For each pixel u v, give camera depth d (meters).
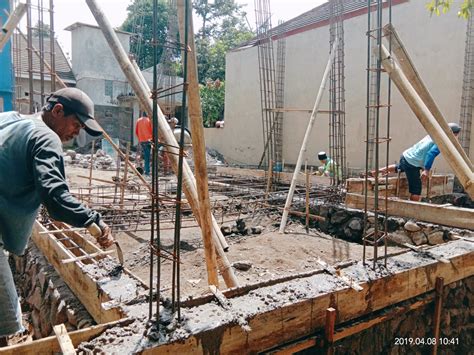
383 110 9.38
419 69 8.79
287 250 4.73
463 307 3.62
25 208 1.90
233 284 2.99
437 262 3.24
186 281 3.70
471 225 4.35
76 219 1.73
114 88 19.30
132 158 14.11
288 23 12.62
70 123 2.02
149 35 20.11
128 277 2.78
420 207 4.87
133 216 5.65
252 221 6.11
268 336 2.27
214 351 2.04
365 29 9.77
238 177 10.12
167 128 2.81
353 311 2.70
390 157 9.33
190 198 2.88
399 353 3.17
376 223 2.96
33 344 1.79
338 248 4.85
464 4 4.22
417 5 8.75
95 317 2.70
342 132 8.55
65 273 3.39
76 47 19.05
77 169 12.45
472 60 7.82
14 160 1.78
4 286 1.96
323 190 6.92
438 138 3.32
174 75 10.91
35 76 15.05
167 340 1.89
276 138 12.22
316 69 11.34
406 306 3.01
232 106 14.52
